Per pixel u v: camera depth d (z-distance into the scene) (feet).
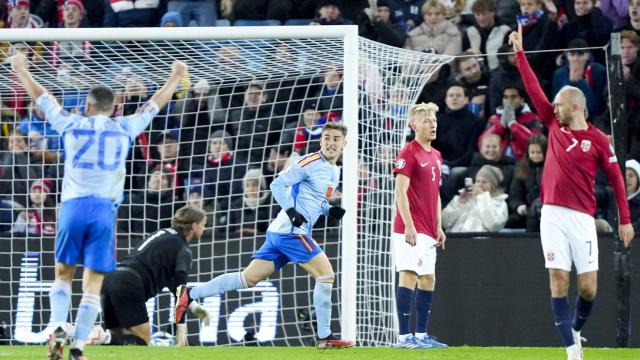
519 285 125.08
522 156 148.05
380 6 166.50
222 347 104.78
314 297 100.78
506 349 102.94
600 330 124.47
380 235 125.49
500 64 156.76
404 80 132.16
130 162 150.41
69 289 77.92
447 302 126.11
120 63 134.21
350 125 115.85
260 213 146.82
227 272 131.13
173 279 115.96
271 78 136.46
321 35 117.80
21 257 131.85
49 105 76.54
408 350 100.63
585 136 85.05
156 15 171.73
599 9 157.17
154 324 129.08
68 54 135.03
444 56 127.95
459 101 150.92
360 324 125.59
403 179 104.88
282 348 103.65
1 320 131.03
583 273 85.71
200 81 142.92
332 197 146.92
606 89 152.56
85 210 75.31
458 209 142.61
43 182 140.46
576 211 84.89
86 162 75.66
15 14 173.78
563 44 158.10
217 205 148.97
